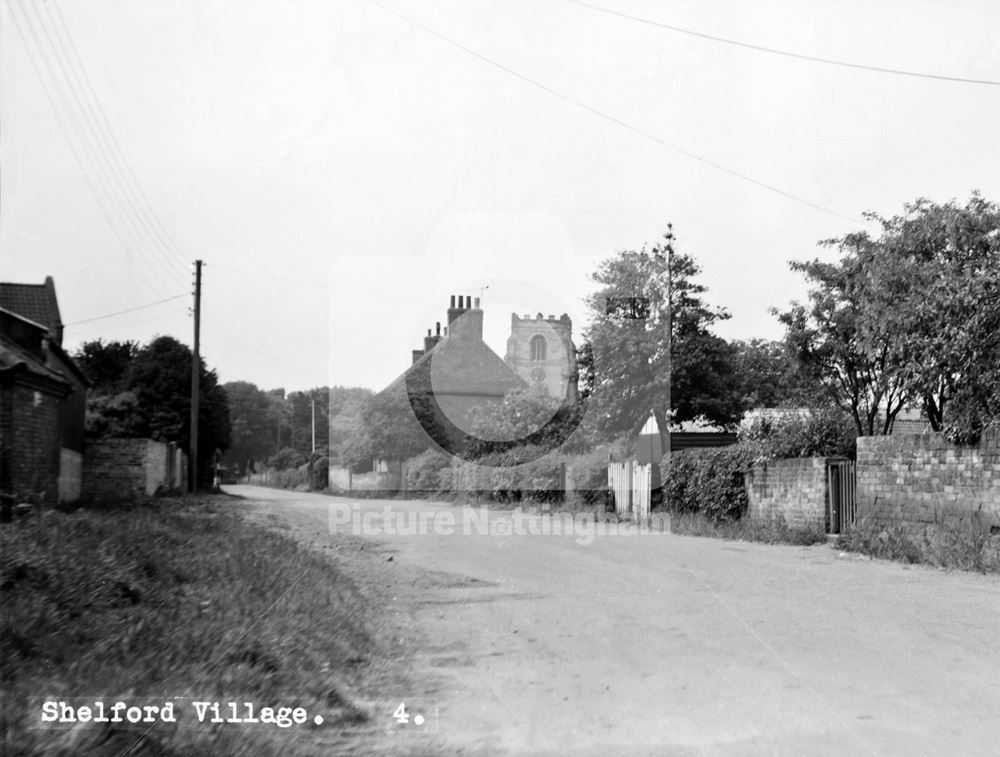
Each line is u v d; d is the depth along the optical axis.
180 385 49.09
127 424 45.72
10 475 15.45
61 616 6.47
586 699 5.59
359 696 5.68
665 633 7.41
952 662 6.37
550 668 6.33
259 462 90.00
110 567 7.99
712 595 9.27
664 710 5.33
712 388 21.22
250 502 27.25
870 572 11.79
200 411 49.88
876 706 5.34
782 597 9.28
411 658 6.62
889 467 15.38
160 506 21.67
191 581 8.80
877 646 6.90
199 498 30.61
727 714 5.23
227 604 7.71
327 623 7.41
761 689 5.72
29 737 4.43
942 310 15.38
